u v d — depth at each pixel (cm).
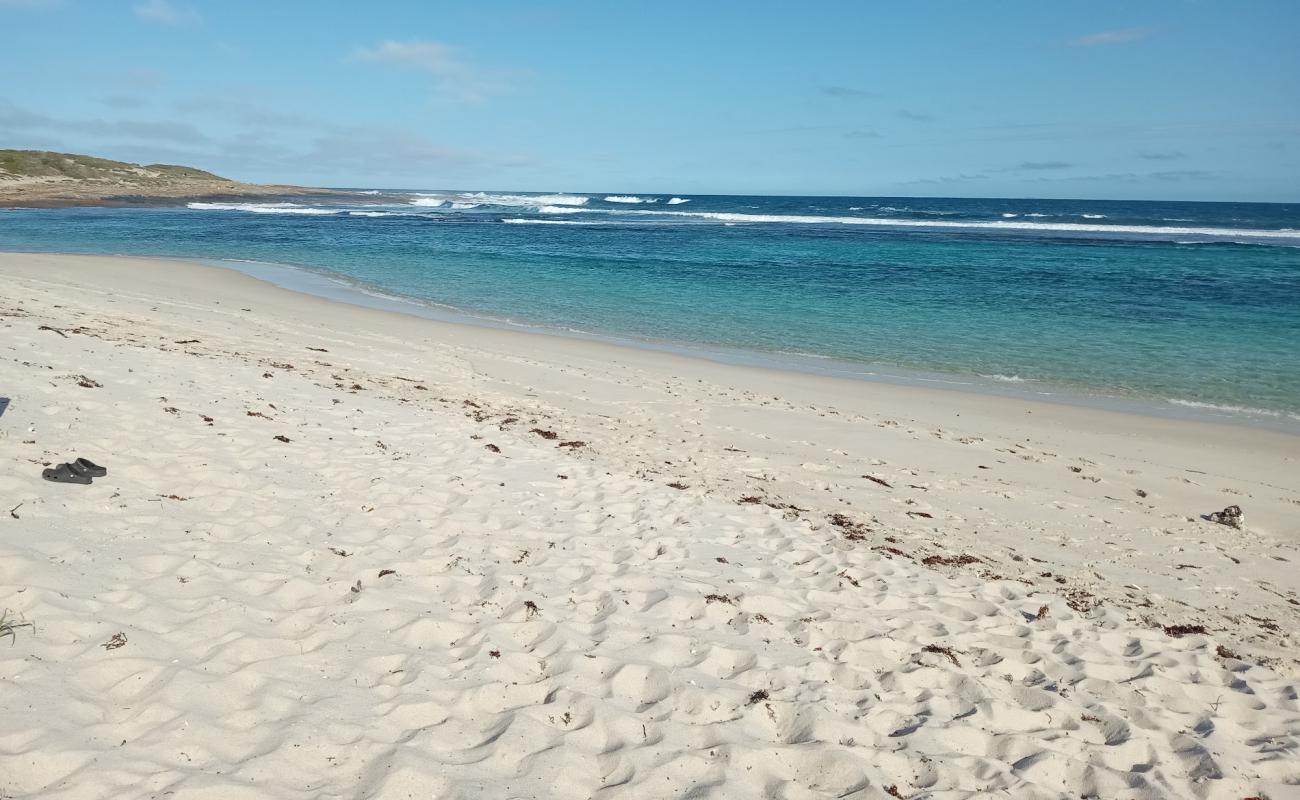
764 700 480
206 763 374
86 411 790
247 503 683
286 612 524
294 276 2858
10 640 432
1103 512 979
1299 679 586
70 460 670
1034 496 1020
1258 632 689
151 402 867
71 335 1115
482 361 1576
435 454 904
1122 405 1491
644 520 785
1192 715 524
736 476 999
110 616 475
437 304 2402
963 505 972
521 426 1114
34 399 781
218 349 1310
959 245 4669
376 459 852
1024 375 1709
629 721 448
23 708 384
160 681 424
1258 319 2348
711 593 626
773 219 7481
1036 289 2917
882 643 577
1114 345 2009
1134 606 723
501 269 3291
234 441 810
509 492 816
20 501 580
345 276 2928
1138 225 6631
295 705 427
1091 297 2736
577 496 834
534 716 443
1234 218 7944
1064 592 737
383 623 527
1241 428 1352
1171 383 1648
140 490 657
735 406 1370
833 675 528
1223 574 820
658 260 3741
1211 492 1066
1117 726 495
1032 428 1334
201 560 567
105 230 4494
